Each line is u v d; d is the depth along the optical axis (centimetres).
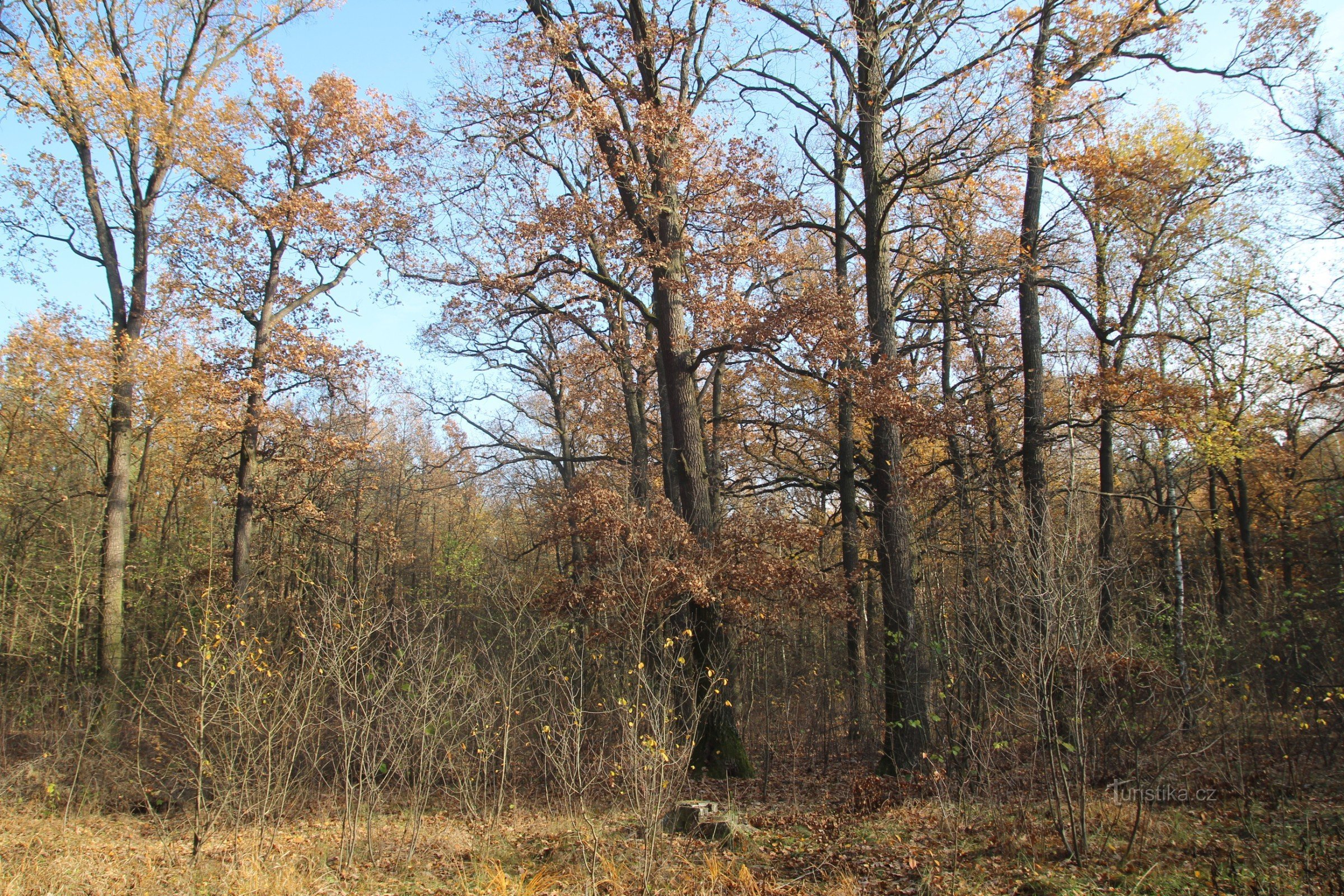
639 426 2080
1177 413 1495
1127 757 892
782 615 1419
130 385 1733
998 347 1872
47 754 1151
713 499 1755
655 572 1173
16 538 1917
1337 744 946
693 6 1585
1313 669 1073
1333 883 613
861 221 1769
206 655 888
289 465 1947
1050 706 748
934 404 1491
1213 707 903
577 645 1368
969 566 1071
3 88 1509
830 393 1566
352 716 976
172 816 1057
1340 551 1522
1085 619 770
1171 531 1839
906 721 1171
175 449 2311
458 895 732
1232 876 649
